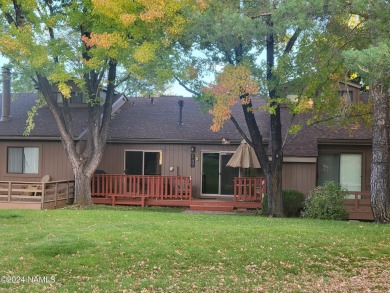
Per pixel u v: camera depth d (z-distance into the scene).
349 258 10.86
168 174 24.69
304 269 10.08
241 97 18.73
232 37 15.59
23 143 25.27
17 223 14.77
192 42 17.39
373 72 11.14
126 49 17.97
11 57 18.58
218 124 16.09
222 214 20.22
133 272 9.62
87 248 10.95
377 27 13.13
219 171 24.41
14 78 21.12
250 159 22.23
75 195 22.06
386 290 8.77
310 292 8.64
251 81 15.98
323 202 18.66
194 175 24.52
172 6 16.45
